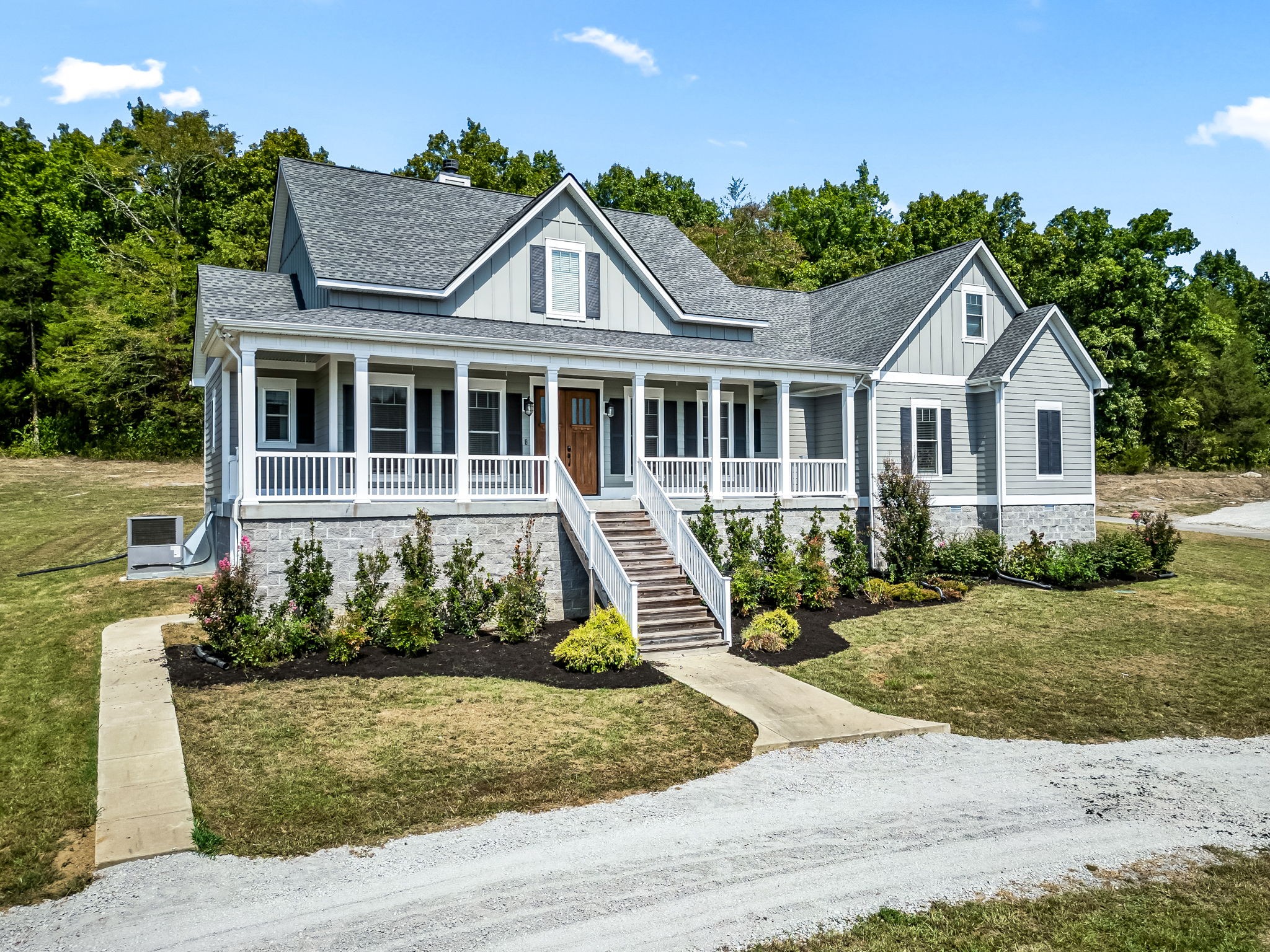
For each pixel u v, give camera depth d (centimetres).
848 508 2033
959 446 2309
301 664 1278
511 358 1634
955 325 2314
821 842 779
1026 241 4512
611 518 1712
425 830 796
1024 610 1784
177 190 4894
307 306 1842
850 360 2189
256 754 956
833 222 5812
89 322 3966
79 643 1411
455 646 1398
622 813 838
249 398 1405
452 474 1886
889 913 652
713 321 2159
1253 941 628
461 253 1955
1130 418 4559
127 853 745
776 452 2320
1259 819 855
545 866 723
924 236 4750
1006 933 630
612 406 2078
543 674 1268
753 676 1298
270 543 1392
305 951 594
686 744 1019
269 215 4478
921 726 1109
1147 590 1998
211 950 597
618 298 2056
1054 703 1225
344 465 1580
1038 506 2347
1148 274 4238
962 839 793
